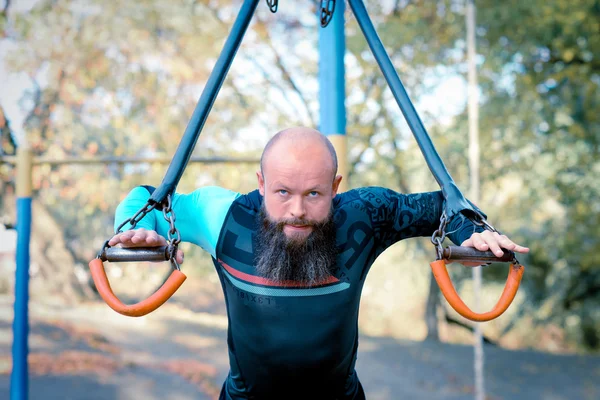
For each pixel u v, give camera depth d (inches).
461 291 624.7
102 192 447.2
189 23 410.0
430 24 460.4
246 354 86.5
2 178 427.5
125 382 330.6
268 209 77.5
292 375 85.9
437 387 387.9
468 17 248.5
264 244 80.0
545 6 433.7
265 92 434.9
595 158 477.1
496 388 396.5
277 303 82.0
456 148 463.2
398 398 366.0
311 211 76.4
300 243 77.4
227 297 87.2
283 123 435.2
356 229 84.2
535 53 462.3
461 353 476.7
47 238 503.8
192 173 423.2
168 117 424.8
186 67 418.9
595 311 613.0
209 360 388.8
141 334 433.1
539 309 622.2
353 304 84.9
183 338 434.6
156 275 624.7
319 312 82.6
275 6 95.5
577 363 466.3
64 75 423.5
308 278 79.5
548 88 473.1
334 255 81.7
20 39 417.1
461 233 79.4
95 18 413.7
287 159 75.2
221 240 84.2
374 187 90.3
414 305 665.0
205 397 329.4
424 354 460.1
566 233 521.7
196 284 620.1
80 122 438.3
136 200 82.9
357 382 95.0
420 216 86.5
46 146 430.0
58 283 511.8
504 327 646.5
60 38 417.1
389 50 454.6
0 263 581.0
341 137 136.3
